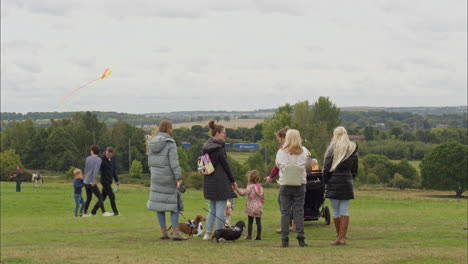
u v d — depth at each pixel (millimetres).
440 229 14961
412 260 9906
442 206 29750
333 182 11781
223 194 12195
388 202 33250
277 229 14688
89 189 20281
